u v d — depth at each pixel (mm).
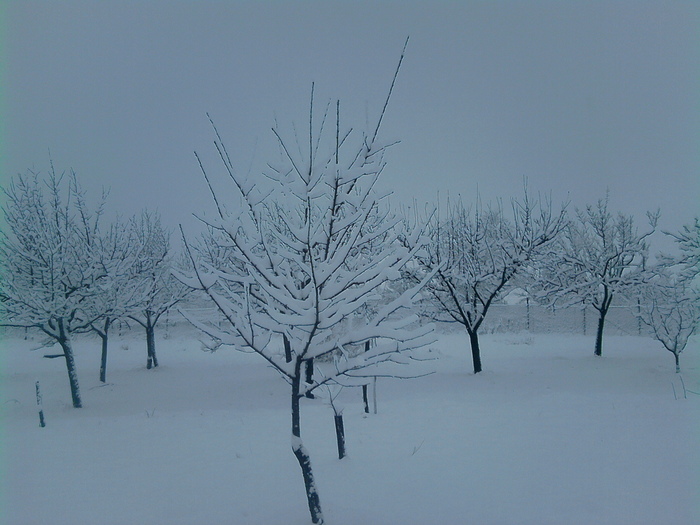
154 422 11133
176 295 24500
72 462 7766
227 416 11602
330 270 4590
